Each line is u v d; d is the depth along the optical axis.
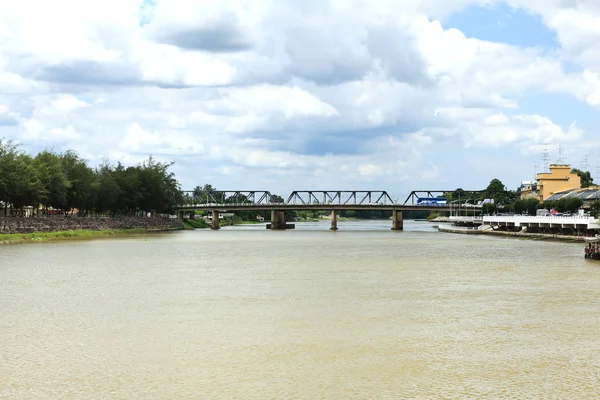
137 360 36.62
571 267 87.75
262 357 37.19
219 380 32.94
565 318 48.66
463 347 39.56
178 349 39.03
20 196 151.88
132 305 54.34
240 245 143.12
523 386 32.03
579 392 31.14
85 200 186.75
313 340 41.31
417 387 31.84
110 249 123.38
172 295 60.03
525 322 47.09
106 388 31.70
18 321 47.34
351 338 41.88
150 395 30.69
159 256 106.56
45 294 60.53
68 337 42.16
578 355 37.75
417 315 49.75
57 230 167.62
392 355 37.69
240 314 50.12
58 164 172.38
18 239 143.00
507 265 90.94
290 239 177.75
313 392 31.12
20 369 34.88
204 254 112.31
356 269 84.81
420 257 106.69
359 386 31.98
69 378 33.28
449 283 69.25
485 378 33.31
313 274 78.38
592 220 158.25
